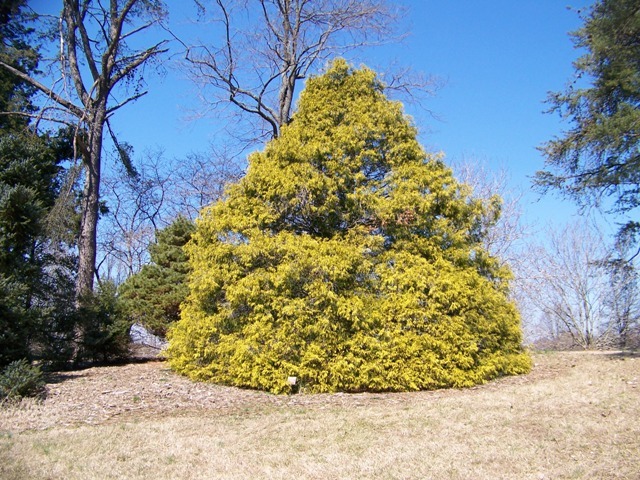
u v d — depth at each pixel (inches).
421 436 243.6
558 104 583.5
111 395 339.6
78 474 198.5
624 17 497.0
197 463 213.3
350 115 417.1
